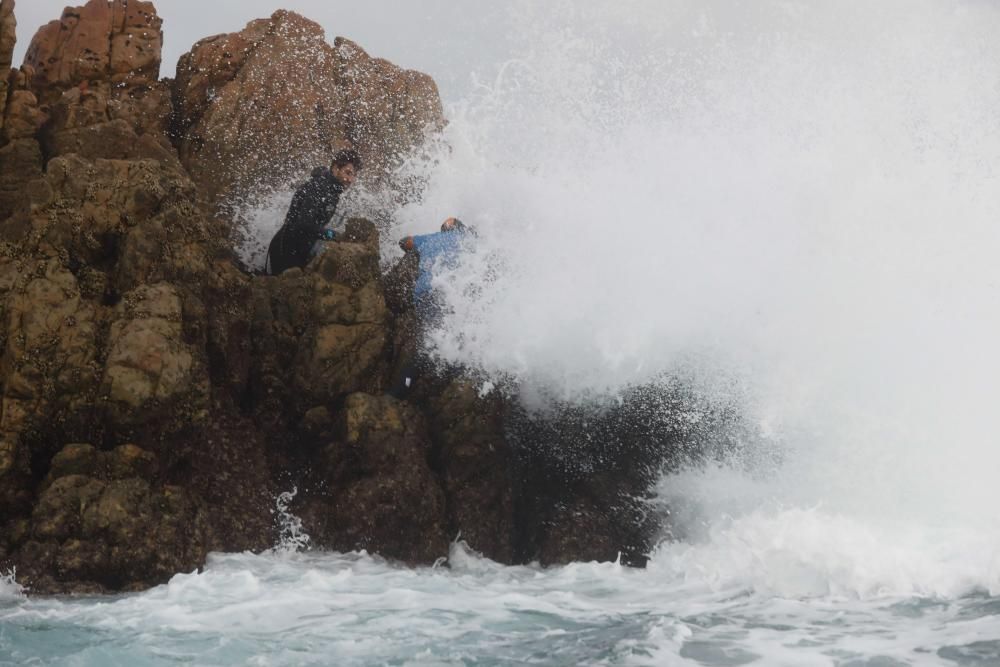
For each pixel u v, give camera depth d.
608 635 20.03
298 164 38.59
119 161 30.95
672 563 28.06
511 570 29.25
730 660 18.34
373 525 29.17
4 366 27.06
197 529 26.66
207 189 37.44
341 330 32.00
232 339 30.94
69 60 37.97
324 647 19.36
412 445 30.25
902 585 23.11
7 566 24.56
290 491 30.28
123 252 29.36
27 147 33.22
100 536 25.05
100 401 26.97
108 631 20.36
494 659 18.59
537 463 32.09
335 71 40.88
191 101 39.09
